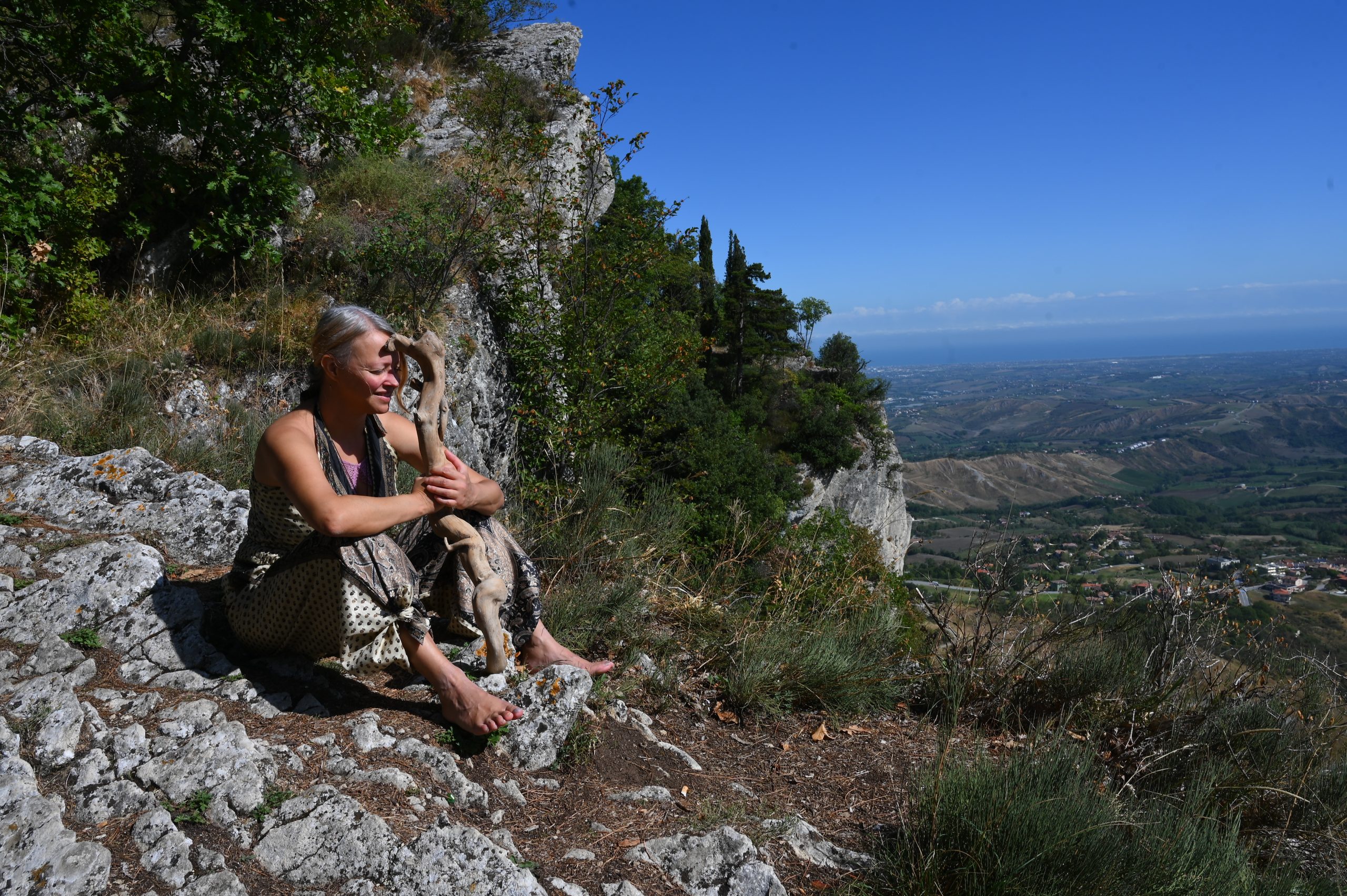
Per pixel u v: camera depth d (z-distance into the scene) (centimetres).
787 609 446
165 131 813
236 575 253
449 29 1950
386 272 930
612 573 462
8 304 645
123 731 211
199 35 824
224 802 192
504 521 508
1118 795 279
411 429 259
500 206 1020
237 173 835
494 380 1007
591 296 1066
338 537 224
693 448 1195
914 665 432
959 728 364
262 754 208
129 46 741
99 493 367
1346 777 337
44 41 685
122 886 165
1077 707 371
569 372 1043
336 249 940
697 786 271
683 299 3028
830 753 331
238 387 739
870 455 4088
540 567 463
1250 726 355
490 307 1034
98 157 748
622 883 199
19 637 251
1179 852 245
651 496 587
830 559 519
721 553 538
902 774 310
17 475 376
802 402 3791
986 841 232
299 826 186
